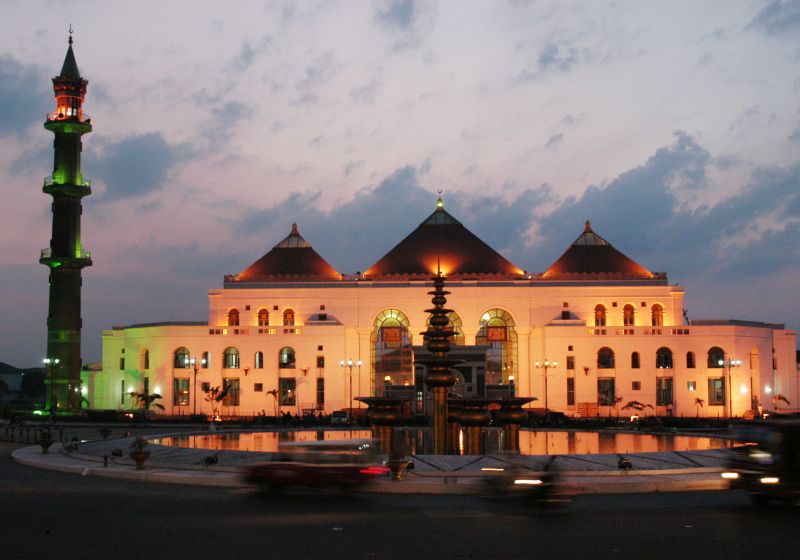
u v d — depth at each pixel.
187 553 22.95
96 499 33.97
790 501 32.00
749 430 33.00
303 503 32.88
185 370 122.19
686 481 38.12
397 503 32.97
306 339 121.31
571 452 53.81
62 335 115.38
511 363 122.69
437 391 53.88
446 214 137.00
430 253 131.25
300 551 23.27
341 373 120.94
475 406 53.31
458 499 34.19
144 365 126.31
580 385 119.50
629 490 37.34
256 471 35.59
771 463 31.78
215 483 39.19
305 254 130.88
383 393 122.06
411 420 96.88
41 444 56.06
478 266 129.75
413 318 123.25
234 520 28.47
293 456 35.22
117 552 23.08
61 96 116.81
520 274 128.75
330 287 124.50
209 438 66.44
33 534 25.80
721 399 118.44
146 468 44.28
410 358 122.56
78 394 116.25
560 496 32.28
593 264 127.12
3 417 114.38
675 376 118.75
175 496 34.97
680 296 124.12
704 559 22.48
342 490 34.84
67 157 115.75
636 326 120.12
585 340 119.94
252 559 22.22
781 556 22.86
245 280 126.56
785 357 130.62
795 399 130.50
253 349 121.44
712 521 28.67
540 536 25.67
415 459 42.19
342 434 69.81
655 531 26.62
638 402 117.62
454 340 122.88
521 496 32.34
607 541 24.91
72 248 115.81
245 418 113.00
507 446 53.78
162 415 118.75
